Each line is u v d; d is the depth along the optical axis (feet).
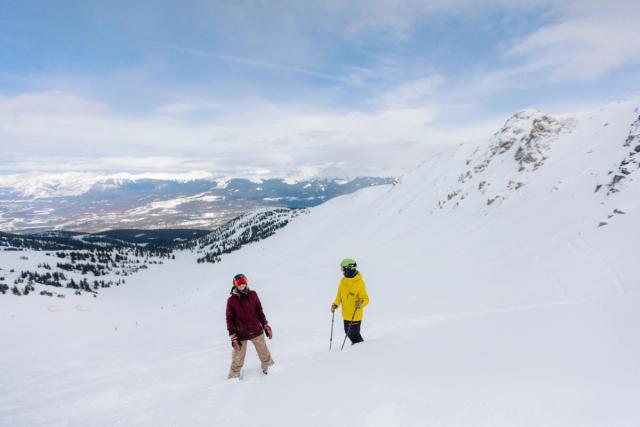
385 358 19.99
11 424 26.55
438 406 11.75
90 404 28.30
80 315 205.26
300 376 20.49
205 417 16.85
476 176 214.90
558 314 23.88
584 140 160.97
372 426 11.27
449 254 134.21
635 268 61.26
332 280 154.92
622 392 9.93
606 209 97.30
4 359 61.41
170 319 110.42
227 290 201.16
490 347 18.08
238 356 28.45
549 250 93.04
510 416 10.00
